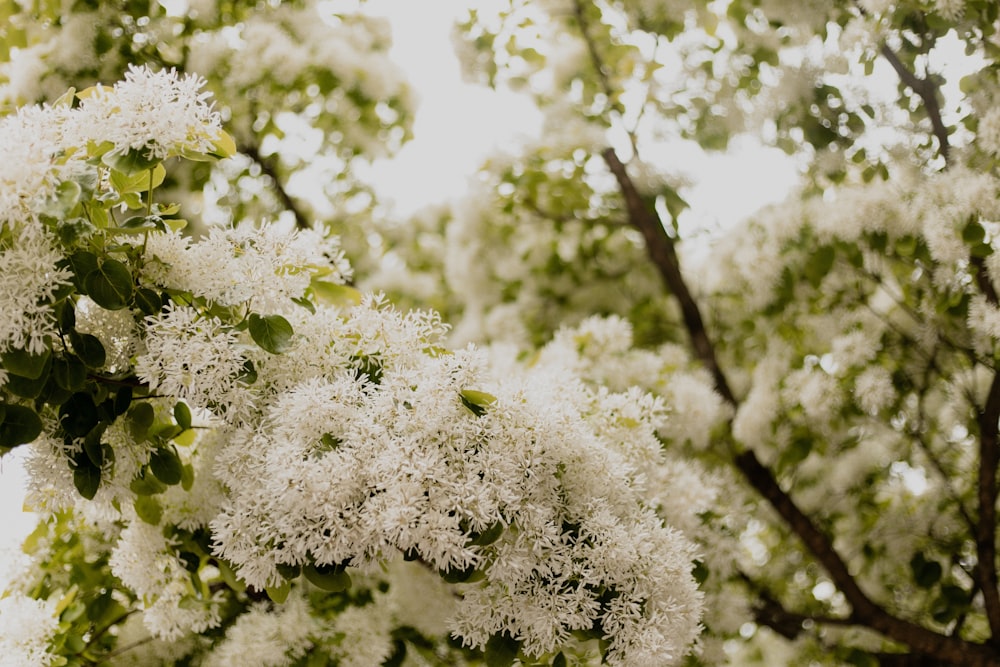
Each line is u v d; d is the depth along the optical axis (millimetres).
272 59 3768
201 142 1885
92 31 3508
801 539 3857
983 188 2623
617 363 3357
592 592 1823
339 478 1688
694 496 2418
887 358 3539
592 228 4824
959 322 3135
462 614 1873
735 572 3842
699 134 4219
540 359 3312
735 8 3590
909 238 3002
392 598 2777
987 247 2689
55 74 3500
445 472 1729
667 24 4180
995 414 3158
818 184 3438
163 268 1916
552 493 1865
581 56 4500
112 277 1803
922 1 2740
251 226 1995
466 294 4930
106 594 2654
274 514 1716
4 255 1686
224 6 3982
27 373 1729
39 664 2311
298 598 2697
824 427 3729
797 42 3350
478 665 2715
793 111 3262
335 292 2342
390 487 1678
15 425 1824
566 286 4844
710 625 3252
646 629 1797
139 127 1775
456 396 1824
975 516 3689
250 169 4117
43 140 1699
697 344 4352
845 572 3725
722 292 4395
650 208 4520
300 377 1957
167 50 3801
